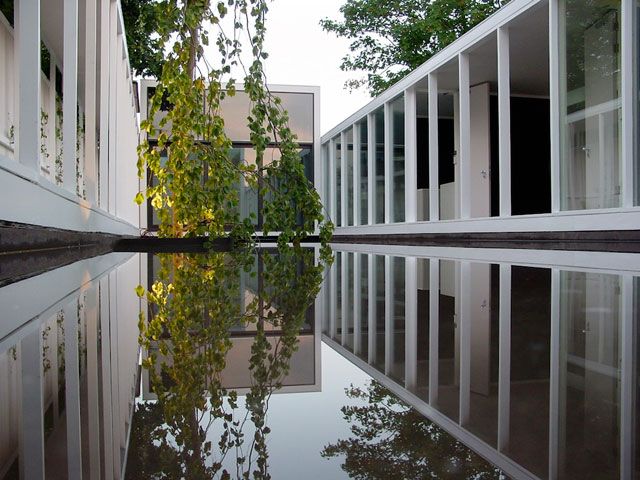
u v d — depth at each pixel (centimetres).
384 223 1082
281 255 493
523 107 1053
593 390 75
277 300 195
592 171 546
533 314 153
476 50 771
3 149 527
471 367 91
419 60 1723
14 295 166
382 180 1112
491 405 68
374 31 1838
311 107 1398
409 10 1762
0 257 224
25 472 46
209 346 109
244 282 255
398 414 65
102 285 219
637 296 183
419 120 1206
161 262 372
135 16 1199
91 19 427
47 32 628
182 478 45
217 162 397
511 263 360
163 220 435
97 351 100
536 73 903
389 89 1036
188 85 380
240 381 81
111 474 46
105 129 495
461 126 773
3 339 106
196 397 72
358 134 1234
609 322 136
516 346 108
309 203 440
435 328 137
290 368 91
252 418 63
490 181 970
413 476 45
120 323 135
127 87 799
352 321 152
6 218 223
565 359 95
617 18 509
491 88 983
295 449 52
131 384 78
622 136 493
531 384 79
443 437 56
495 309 166
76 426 59
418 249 669
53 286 196
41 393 72
